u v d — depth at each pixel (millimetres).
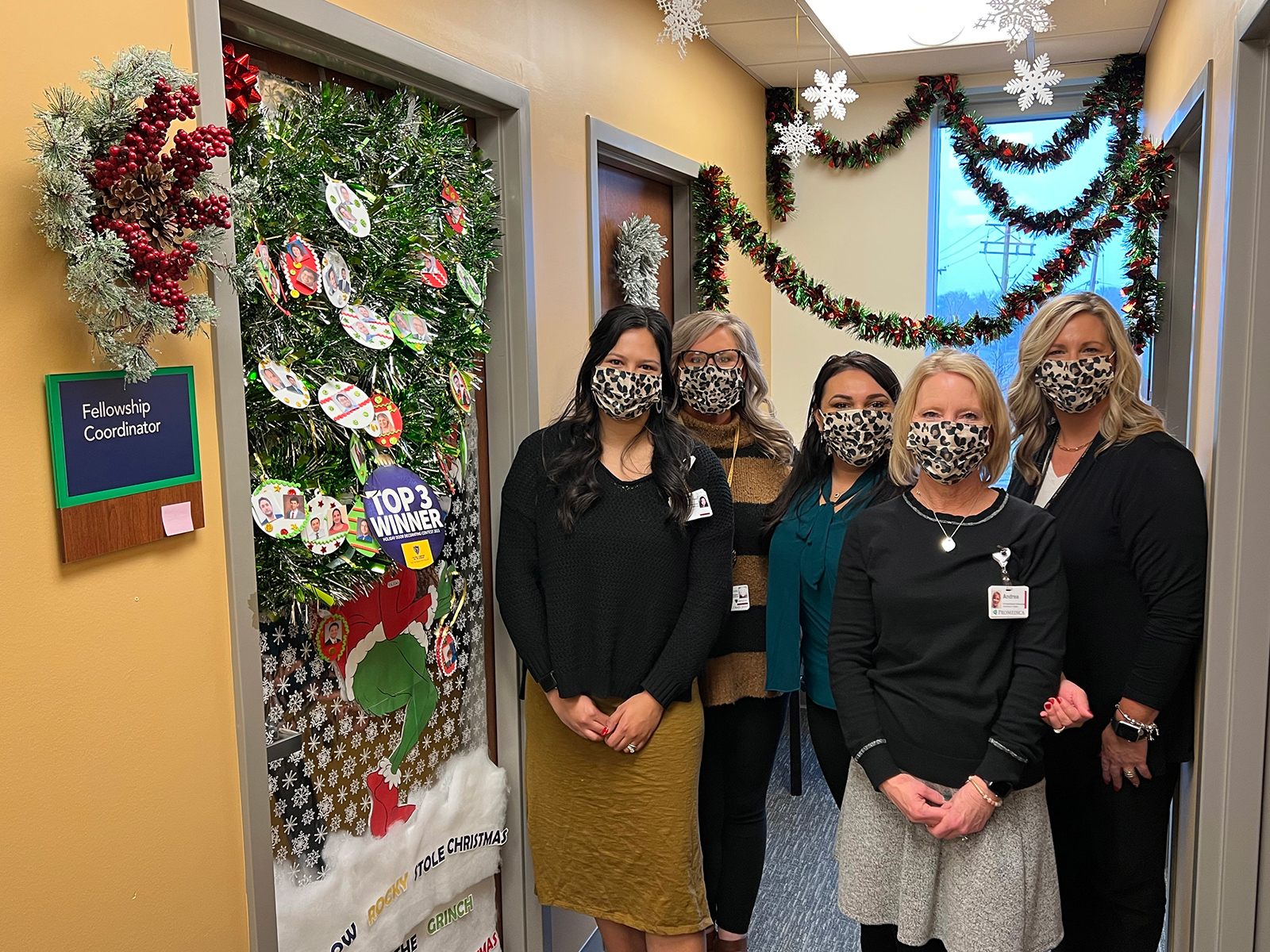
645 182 3086
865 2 2979
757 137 3914
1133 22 3131
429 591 1899
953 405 1631
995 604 1587
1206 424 2117
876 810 1701
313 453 1467
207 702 1249
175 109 1019
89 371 1052
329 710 1627
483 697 2150
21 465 983
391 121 1572
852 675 1720
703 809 2279
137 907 1145
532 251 2131
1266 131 1845
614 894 1906
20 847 998
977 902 1579
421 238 1595
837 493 2064
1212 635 1907
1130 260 2926
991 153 3684
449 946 2027
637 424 1855
